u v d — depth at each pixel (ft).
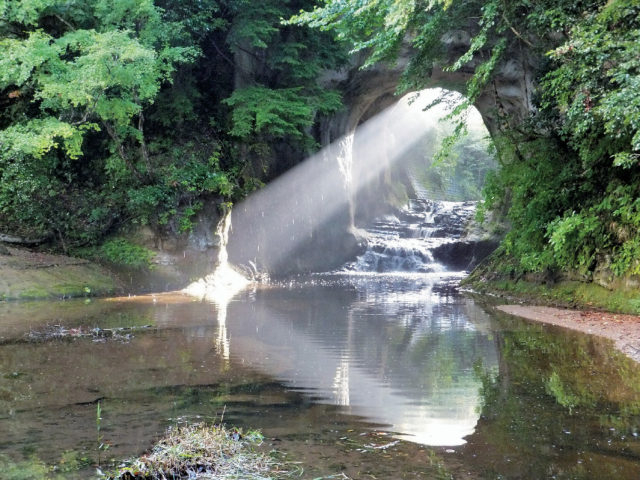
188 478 12.85
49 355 25.88
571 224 38.88
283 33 73.51
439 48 50.67
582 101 34.06
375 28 69.77
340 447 14.57
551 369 23.43
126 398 18.98
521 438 15.19
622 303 38.99
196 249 65.10
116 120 58.34
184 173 64.80
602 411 17.54
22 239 57.67
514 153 49.24
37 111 61.36
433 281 74.02
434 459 13.70
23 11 50.34
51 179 63.26
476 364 24.50
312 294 57.00
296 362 24.82
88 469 12.99
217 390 20.13
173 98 67.87
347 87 88.53
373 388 20.48
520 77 78.33
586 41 32.83
